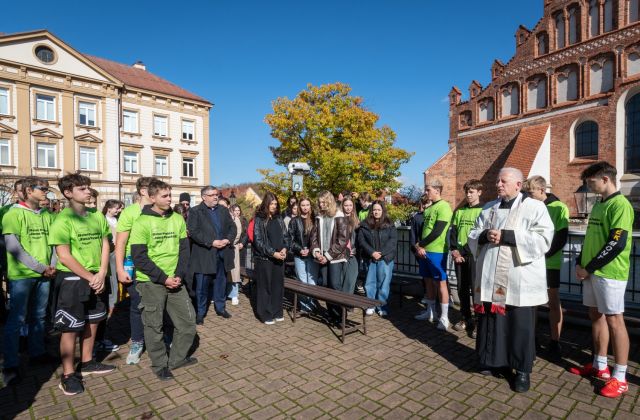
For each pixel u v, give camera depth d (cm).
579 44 1952
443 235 556
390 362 438
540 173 1998
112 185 2903
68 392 363
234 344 496
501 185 387
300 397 358
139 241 388
